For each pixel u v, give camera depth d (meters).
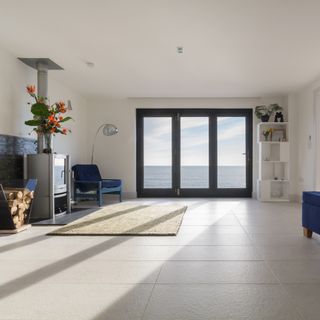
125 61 4.99
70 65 5.18
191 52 4.58
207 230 3.85
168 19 3.55
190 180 7.68
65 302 1.86
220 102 7.58
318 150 6.11
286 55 4.69
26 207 4.07
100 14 3.44
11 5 3.25
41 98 4.71
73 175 6.64
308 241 3.31
